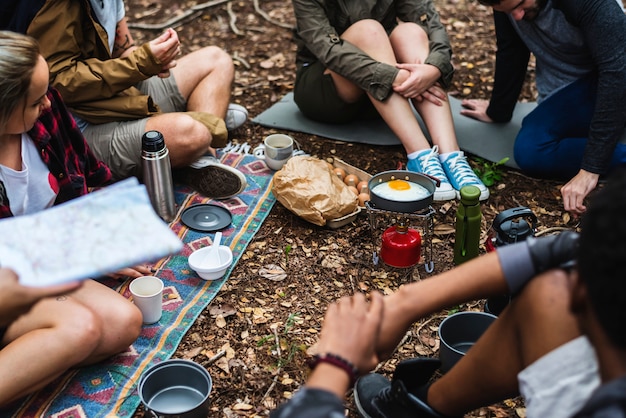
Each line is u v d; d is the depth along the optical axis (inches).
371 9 152.1
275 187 134.4
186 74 151.0
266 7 222.1
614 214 52.5
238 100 175.5
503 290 68.2
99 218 66.0
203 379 96.9
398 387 83.4
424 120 148.9
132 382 100.7
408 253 121.8
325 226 133.6
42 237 64.8
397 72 142.2
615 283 51.8
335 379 62.1
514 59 151.4
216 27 211.0
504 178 148.3
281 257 127.0
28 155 103.7
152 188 130.2
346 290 120.3
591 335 57.9
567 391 60.2
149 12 219.9
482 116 163.8
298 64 161.3
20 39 92.4
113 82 129.6
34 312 94.3
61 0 124.0
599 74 129.0
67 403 97.3
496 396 75.8
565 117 142.8
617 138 130.3
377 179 124.8
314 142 158.1
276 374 104.0
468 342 106.4
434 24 153.4
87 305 99.6
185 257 125.6
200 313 114.0
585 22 127.6
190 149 135.1
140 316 102.7
